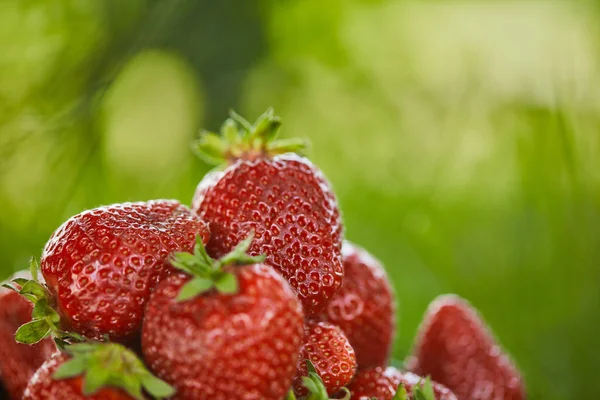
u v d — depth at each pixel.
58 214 0.82
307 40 1.06
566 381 0.81
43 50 0.81
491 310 0.88
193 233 0.44
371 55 1.07
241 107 0.97
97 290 0.43
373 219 1.00
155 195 0.98
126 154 0.98
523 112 0.87
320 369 0.44
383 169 1.04
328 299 0.45
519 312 0.87
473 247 0.92
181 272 0.43
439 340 0.53
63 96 0.80
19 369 0.48
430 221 0.97
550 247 0.86
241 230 0.45
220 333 0.41
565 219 0.84
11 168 0.78
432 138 1.01
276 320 0.41
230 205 0.45
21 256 0.82
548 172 0.84
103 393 0.41
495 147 0.95
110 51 0.82
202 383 0.41
